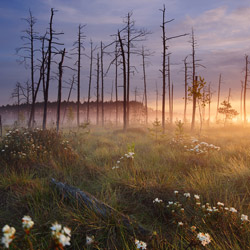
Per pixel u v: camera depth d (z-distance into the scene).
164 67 17.94
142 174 5.20
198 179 4.81
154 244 2.58
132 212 3.58
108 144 11.12
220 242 2.57
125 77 18.69
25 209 3.60
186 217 3.17
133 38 18.30
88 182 5.13
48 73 13.80
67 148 7.66
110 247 2.63
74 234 2.84
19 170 5.47
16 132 8.23
